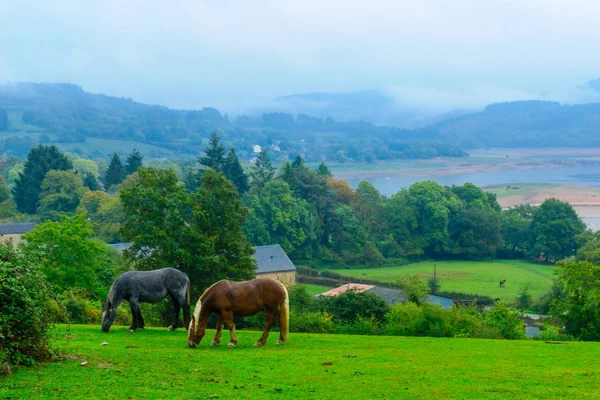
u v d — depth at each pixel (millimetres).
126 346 22172
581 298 40688
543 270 115375
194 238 44031
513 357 23438
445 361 21797
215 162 128250
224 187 47688
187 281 28062
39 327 17281
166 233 43781
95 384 15695
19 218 117438
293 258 118562
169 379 16812
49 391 14758
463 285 100125
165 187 45906
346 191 140000
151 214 44656
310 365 19812
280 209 117375
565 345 28812
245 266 47719
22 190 133250
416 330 36531
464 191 140625
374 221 131000
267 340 26266
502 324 40344
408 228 131125
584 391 16656
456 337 35531
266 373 18344
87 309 36219
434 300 81438
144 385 15953
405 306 40250
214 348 22953
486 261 126625
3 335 16047
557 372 19641
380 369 19578
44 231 43656
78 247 44281
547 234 124875
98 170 197000
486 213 129750
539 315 76750
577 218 127688
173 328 27984
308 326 38438
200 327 23062
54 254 43844
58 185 127125
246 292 23406
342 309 44656
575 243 123000
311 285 98500
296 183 128750
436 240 129125
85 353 19734
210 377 17422
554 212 126312
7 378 15555
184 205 45719
